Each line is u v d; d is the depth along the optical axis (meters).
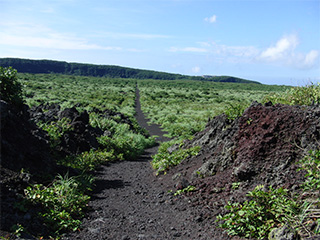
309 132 5.89
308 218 4.11
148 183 8.35
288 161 5.64
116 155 12.54
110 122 17.88
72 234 4.84
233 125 8.31
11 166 6.16
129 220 5.53
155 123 27.52
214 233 4.66
